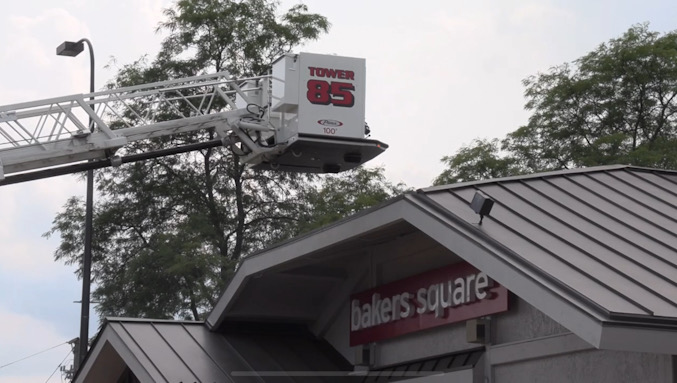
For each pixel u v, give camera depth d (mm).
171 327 18156
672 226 13367
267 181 39875
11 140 17391
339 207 38000
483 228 12164
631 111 35875
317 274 17094
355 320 16406
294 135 18438
